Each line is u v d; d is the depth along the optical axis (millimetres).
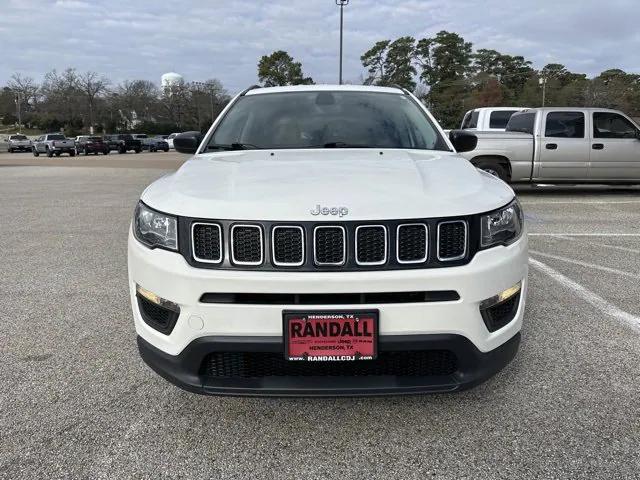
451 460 2287
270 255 2154
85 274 5277
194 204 2271
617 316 3941
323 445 2410
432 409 2689
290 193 2264
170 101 93375
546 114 10508
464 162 2955
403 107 3785
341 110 3684
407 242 2178
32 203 10984
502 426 2529
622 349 3365
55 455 2350
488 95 65188
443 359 2305
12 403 2789
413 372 2307
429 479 2170
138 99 91812
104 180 17047
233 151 3297
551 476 2170
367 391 2203
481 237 2273
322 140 3398
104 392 2898
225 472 2230
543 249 6113
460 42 66625
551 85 72312
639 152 10422
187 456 2338
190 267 2223
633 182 10594
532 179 10633
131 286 2566
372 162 2779
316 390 2207
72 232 7602
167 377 2367
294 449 2383
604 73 80312
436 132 3527
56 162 30375
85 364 3242
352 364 2275
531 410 2662
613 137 10500
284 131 3494
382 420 2602
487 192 2451
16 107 94250
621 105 70875
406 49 65500
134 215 2662
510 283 2361
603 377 2994
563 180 10594
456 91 65312
